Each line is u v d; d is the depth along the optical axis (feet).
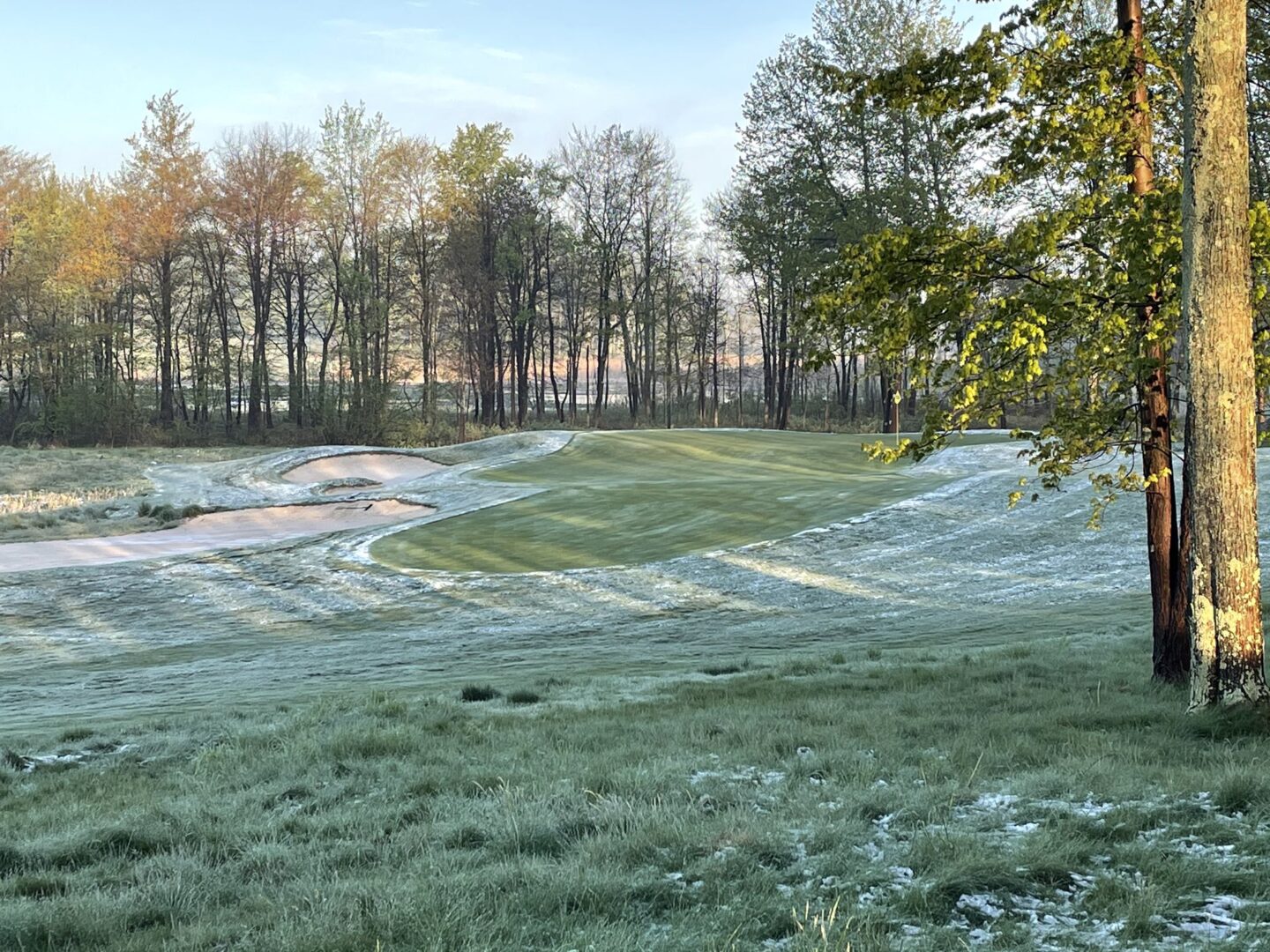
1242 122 30.94
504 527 117.19
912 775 24.43
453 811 22.85
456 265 232.94
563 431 201.16
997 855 17.35
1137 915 14.73
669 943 14.40
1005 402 43.57
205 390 234.79
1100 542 91.04
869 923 14.42
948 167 186.09
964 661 49.42
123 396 232.73
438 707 40.60
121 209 221.46
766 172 211.20
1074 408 43.29
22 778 30.71
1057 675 42.98
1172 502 41.06
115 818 23.77
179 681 61.41
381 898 16.30
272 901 17.11
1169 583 40.47
